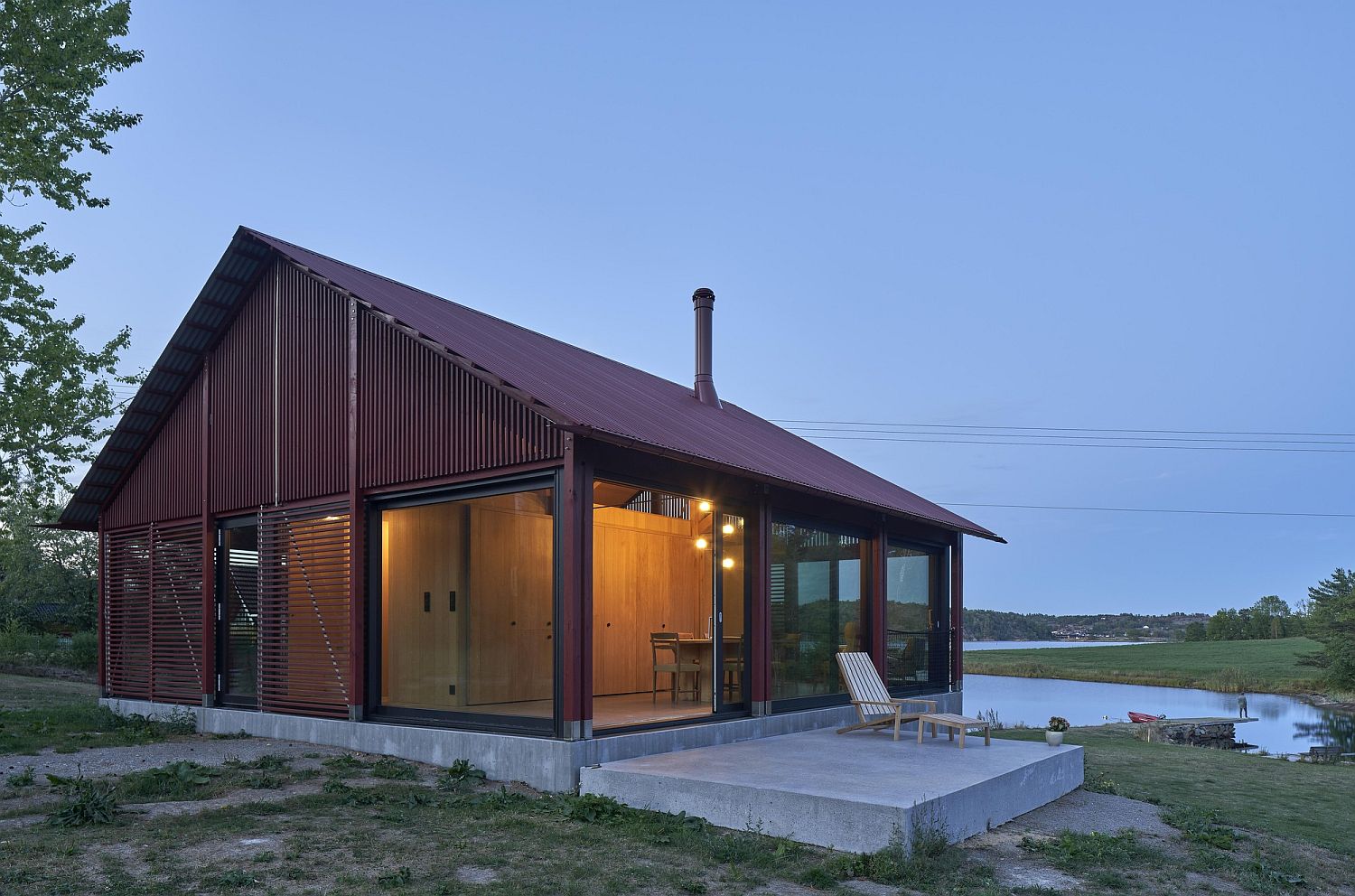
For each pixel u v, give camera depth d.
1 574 28.97
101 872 5.57
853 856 6.40
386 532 10.48
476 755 8.84
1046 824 8.17
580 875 5.81
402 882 5.52
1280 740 27.36
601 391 11.09
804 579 11.91
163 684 13.22
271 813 7.18
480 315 13.76
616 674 12.70
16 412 16.66
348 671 10.33
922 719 9.95
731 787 7.24
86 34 14.98
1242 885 6.88
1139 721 27.47
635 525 13.24
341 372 10.91
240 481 12.18
